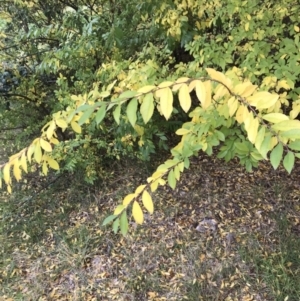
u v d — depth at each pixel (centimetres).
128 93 112
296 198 374
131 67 280
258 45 254
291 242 334
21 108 414
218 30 343
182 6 314
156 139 431
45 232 380
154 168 412
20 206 406
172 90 109
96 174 412
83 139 376
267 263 320
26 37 379
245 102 115
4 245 370
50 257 355
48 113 427
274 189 385
